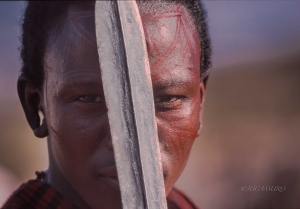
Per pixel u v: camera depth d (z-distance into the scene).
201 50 1.61
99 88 1.31
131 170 1.12
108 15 1.14
